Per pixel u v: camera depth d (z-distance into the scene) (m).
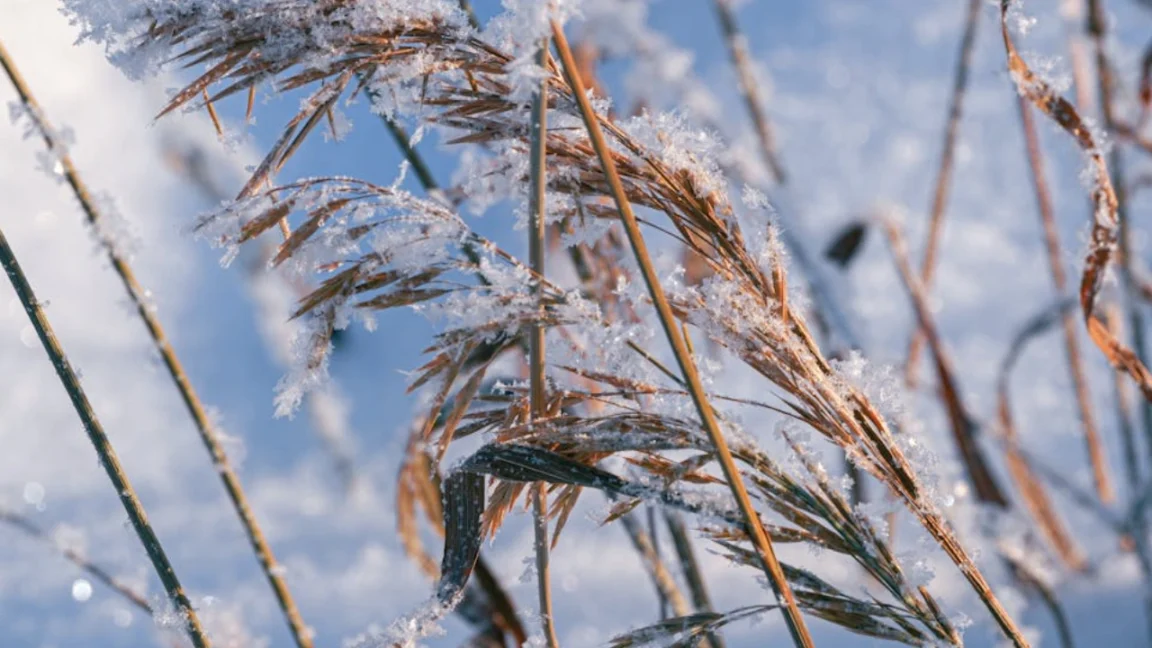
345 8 0.62
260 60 0.62
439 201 0.69
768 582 0.63
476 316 0.62
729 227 0.64
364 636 0.65
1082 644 1.00
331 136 0.64
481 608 0.78
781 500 0.63
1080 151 0.66
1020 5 0.66
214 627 0.94
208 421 0.74
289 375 0.63
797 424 0.64
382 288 0.62
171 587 0.66
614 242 0.73
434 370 0.63
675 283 0.64
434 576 0.82
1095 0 0.96
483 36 0.62
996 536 1.02
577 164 0.64
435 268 0.63
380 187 0.63
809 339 0.64
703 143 0.64
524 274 0.62
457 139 0.64
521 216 0.65
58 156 0.68
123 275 0.71
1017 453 1.10
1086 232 0.67
